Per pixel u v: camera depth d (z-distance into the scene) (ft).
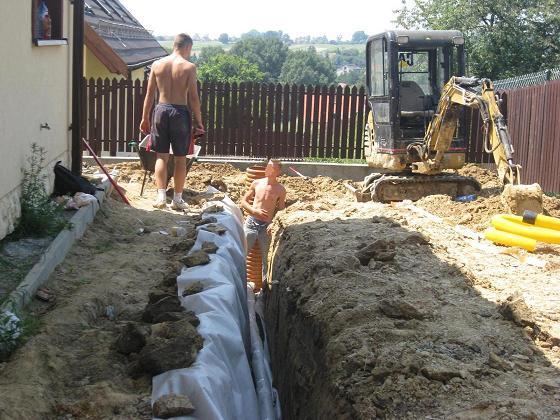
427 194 45.98
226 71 159.63
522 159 55.88
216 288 21.21
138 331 17.90
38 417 14.88
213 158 58.18
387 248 25.67
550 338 18.49
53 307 20.58
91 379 16.84
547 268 25.72
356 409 16.16
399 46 46.03
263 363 25.08
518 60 113.39
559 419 14.66
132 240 29.12
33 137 29.14
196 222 31.96
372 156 48.21
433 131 43.52
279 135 58.49
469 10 115.65
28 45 28.09
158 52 96.22
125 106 56.90
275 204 34.47
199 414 15.39
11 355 17.35
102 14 76.43
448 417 14.96
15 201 26.20
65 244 25.71
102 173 41.73
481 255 27.81
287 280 27.58
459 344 18.24
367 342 18.58
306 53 196.65
